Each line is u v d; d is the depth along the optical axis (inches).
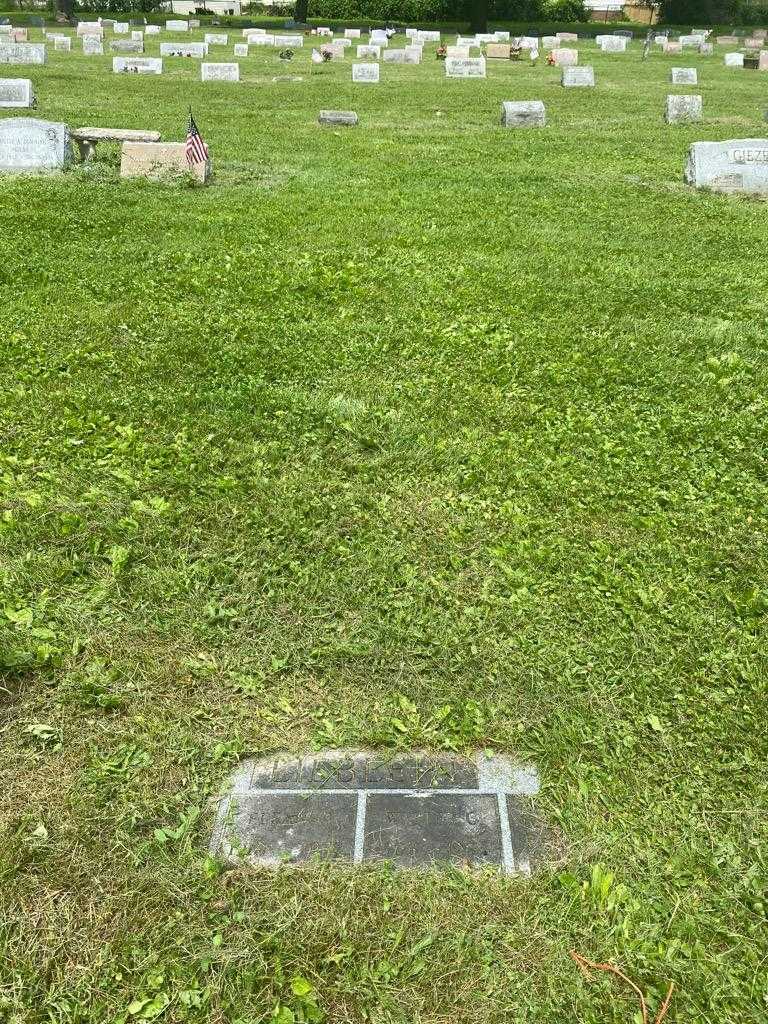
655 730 137.6
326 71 1189.1
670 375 270.1
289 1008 100.0
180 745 133.4
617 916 109.5
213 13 2054.6
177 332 284.2
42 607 158.4
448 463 212.7
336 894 111.7
